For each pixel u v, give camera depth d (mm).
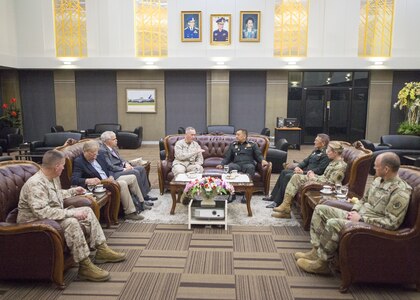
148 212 4418
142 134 11125
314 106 11016
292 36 10109
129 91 11133
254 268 3012
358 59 9984
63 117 11234
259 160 5191
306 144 11203
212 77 10695
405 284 2711
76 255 2693
